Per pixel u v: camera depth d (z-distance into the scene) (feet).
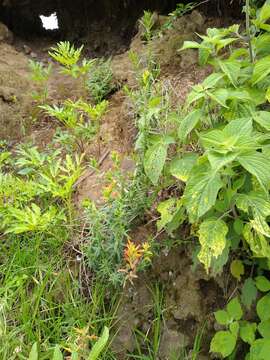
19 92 11.59
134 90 10.41
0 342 6.93
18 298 7.74
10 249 8.32
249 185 6.64
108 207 7.68
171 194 8.19
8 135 10.83
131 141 9.55
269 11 7.14
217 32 7.66
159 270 7.77
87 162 9.70
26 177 9.73
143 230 8.02
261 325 6.61
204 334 7.37
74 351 5.71
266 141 6.68
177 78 10.43
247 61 7.55
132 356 7.36
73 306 7.56
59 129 10.23
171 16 11.89
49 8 16.33
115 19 15.28
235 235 6.77
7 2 15.48
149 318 7.61
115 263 7.57
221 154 5.73
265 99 7.01
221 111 7.03
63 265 8.13
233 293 7.36
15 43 15.26
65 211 8.67
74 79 12.19
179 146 7.80
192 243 7.63
